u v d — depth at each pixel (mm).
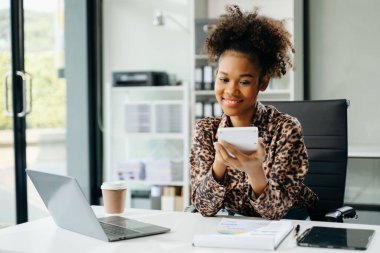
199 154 1665
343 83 3979
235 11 1649
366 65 3928
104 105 4590
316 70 4031
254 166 1376
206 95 4168
